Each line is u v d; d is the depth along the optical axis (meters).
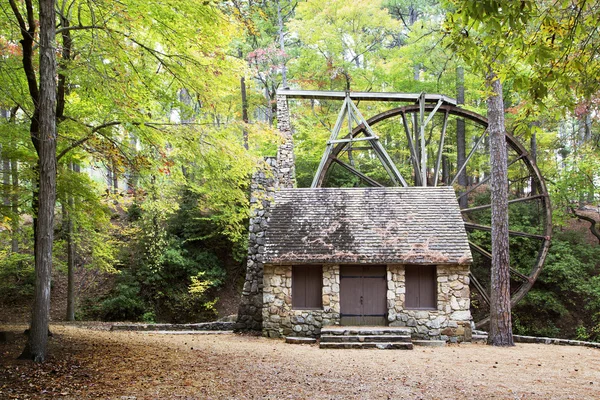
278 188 17.92
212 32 9.77
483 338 15.69
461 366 10.68
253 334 16.14
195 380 8.18
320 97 21.02
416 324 15.40
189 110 10.89
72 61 9.95
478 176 34.22
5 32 10.12
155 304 23.09
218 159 10.45
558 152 32.41
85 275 24.42
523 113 7.44
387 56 27.31
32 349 8.63
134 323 19.33
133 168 10.73
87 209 12.34
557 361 11.65
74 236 17.69
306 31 25.19
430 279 15.73
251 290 16.73
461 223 16.45
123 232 22.86
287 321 15.56
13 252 21.53
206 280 23.36
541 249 21.03
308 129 25.45
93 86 10.25
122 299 22.16
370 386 8.39
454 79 24.67
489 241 25.41
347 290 15.77
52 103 8.80
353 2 24.52
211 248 25.42
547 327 22.11
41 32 8.76
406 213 16.89
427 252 15.46
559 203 24.94
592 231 24.38
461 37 6.85
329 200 17.39
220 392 7.52
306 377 8.96
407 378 9.18
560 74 6.46
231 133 10.68
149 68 10.92
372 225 16.44
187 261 23.92
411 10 34.47
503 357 12.17
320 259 15.36
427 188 17.98
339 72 25.09
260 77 28.00
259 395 7.49
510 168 27.19
